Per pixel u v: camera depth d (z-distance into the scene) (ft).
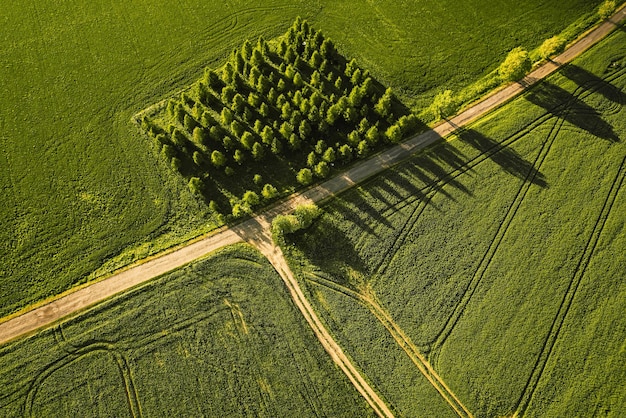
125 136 239.91
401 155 234.99
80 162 233.14
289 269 208.03
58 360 191.42
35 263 209.67
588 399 186.50
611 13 269.23
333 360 192.54
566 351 194.08
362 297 203.51
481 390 188.03
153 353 193.06
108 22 274.36
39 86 253.65
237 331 196.65
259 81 241.14
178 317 198.59
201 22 275.59
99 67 260.42
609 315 199.62
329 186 226.58
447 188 226.17
